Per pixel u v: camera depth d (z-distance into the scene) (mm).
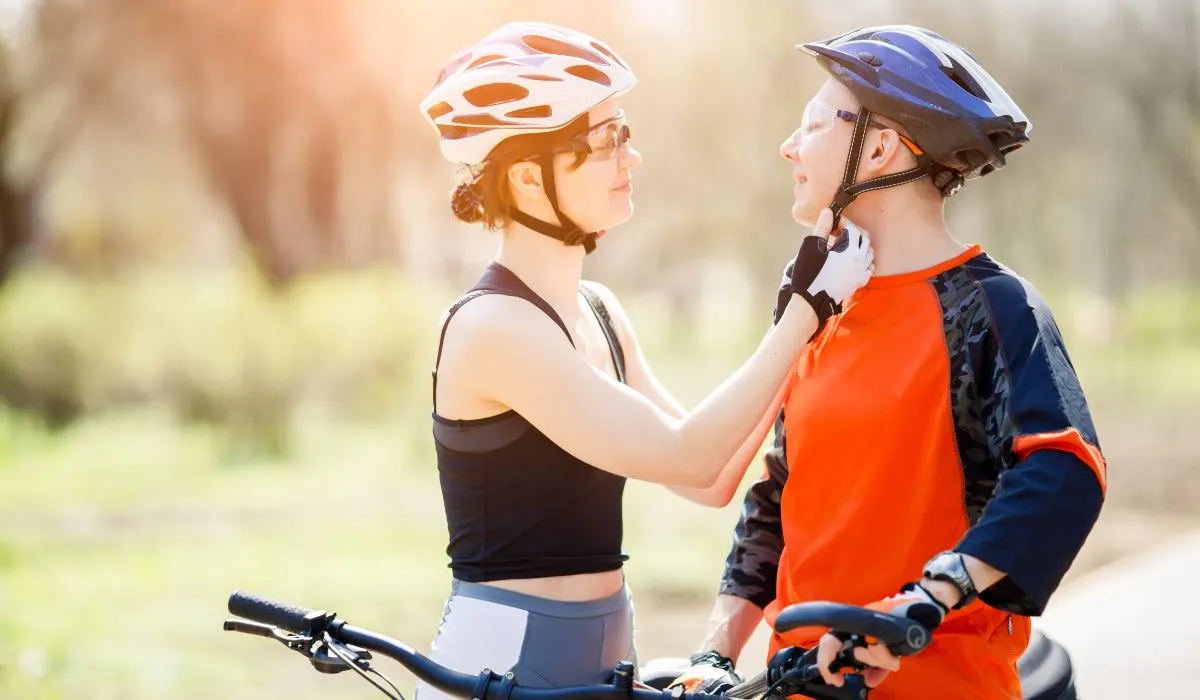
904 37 3816
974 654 3639
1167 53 33875
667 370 37812
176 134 44594
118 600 14055
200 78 38219
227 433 26734
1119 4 34219
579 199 4086
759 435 4238
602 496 4105
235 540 17938
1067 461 3250
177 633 12602
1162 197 35281
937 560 3254
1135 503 20688
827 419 3779
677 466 3795
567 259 4211
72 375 28344
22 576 15062
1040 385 3373
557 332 3996
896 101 3699
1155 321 39125
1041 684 4051
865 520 3701
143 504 20688
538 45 4070
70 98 41156
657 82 41344
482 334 3967
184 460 24578
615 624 4133
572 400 3895
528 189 4105
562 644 3980
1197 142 35125
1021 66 33969
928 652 3641
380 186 41656
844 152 3836
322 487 22547
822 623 3070
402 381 28562
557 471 4012
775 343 3730
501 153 4082
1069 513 3205
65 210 66812
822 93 3934
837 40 3984
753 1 38594
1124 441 27234
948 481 3607
